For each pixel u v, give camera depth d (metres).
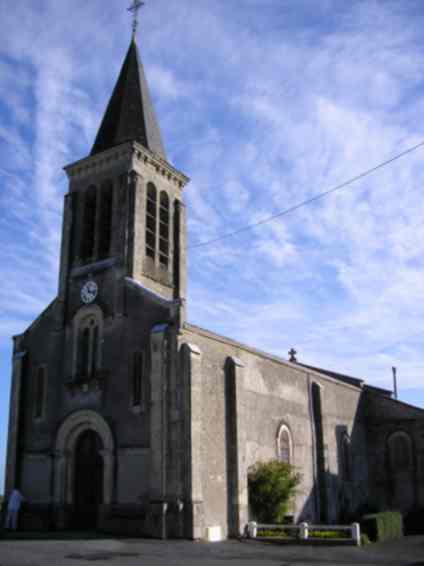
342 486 36.06
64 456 26.53
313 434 34.25
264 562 17.58
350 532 24.86
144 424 24.53
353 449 38.66
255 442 28.58
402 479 39.41
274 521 26.69
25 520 26.55
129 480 24.23
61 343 28.55
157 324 25.48
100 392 26.25
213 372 26.47
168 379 24.39
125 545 20.09
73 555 17.41
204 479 24.36
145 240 28.84
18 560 16.14
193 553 19.03
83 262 29.53
